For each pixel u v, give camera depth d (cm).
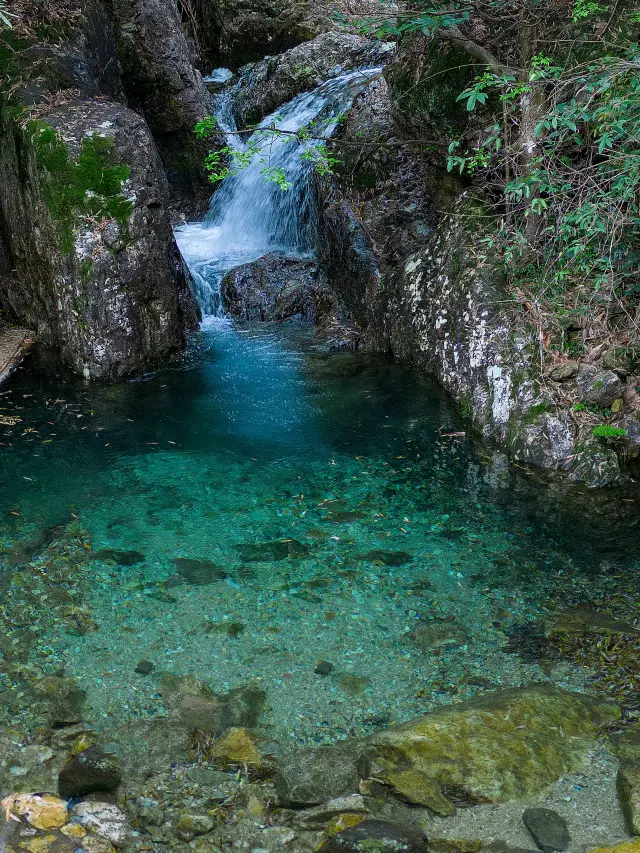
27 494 462
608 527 423
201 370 649
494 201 602
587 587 373
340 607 362
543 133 522
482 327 540
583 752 278
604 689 309
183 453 514
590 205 434
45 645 337
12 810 259
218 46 1152
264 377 632
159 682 316
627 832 246
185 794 266
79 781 268
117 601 367
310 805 262
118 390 614
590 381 489
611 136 460
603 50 519
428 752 273
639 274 509
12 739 287
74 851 245
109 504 452
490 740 278
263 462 500
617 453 474
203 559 401
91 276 619
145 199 645
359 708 304
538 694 301
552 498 452
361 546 411
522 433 489
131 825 254
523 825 251
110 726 294
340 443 524
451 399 579
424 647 336
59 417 566
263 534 423
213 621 353
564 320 514
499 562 395
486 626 348
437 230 638
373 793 263
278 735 291
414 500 455
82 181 623
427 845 244
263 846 248
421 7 581
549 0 540
